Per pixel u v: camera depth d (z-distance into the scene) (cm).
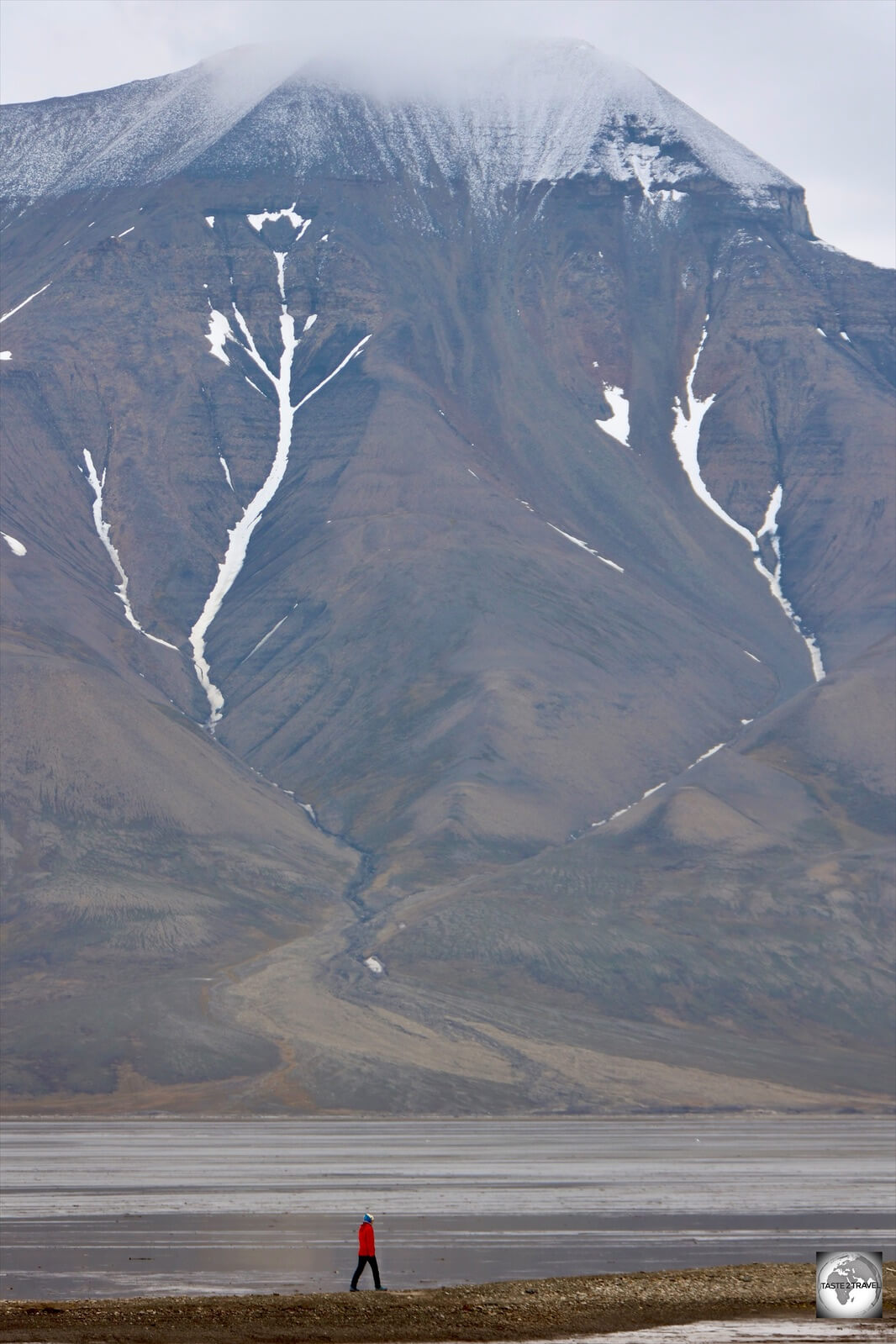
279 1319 5409
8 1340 5003
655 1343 5147
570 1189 10819
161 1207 9619
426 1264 7725
